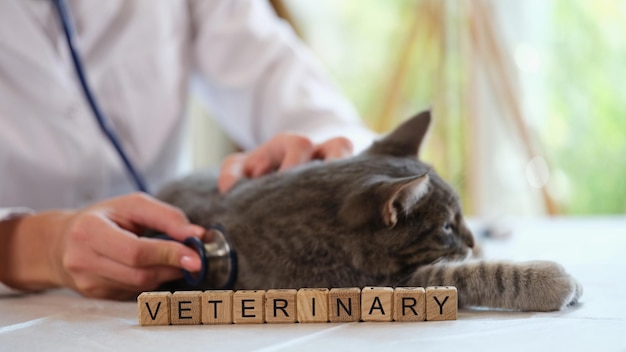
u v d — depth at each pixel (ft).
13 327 2.85
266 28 6.19
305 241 3.39
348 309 2.81
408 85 10.42
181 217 3.59
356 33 11.36
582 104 10.46
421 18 9.75
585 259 4.49
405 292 2.80
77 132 4.97
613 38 10.30
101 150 5.08
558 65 10.48
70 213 3.89
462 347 2.30
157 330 2.73
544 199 9.00
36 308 3.37
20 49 4.75
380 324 2.75
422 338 2.45
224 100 6.24
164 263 3.37
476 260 3.34
